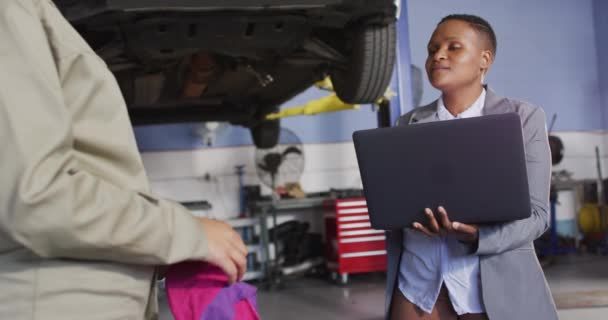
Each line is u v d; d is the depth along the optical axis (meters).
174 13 2.46
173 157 6.50
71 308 0.70
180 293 0.84
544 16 7.44
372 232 5.53
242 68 3.37
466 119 1.27
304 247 5.94
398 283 1.55
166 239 0.73
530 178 1.39
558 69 7.46
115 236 0.69
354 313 4.27
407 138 1.30
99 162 0.76
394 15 2.88
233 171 6.60
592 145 7.48
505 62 7.36
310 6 2.56
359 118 6.94
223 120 4.75
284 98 4.41
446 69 1.50
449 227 1.30
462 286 1.42
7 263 0.70
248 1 2.47
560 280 5.12
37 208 0.64
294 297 5.00
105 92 0.77
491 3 7.34
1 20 0.70
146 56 2.80
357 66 3.10
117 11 2.39
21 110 0.66
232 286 0.85
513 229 1.34
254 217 5.87
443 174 1.29
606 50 7.38
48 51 0.71
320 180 6.81
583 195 7.27
